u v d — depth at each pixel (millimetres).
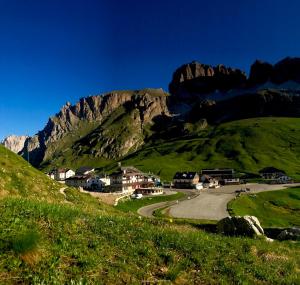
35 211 16344
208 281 15016
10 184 39125
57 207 18719
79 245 14445
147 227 21500
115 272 13203
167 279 14086
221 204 146250
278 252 24844
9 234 12867
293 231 40688
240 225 36000
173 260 15953
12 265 11391
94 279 12312
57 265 12336
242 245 22875
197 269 16062
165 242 18281
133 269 13969
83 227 17141
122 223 20562
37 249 12312
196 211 127500
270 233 46094
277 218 129875
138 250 15992
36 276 11164
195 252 17875
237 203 146125
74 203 43812
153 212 124125
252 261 19406
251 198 167500
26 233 12664
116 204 134250
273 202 160000
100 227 17875
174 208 135875
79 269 12625
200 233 25375
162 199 166125
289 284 17328
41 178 47625
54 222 16094
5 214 14711
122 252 15414
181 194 192000
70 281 11539
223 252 19703
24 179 42062
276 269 19500
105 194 165000
